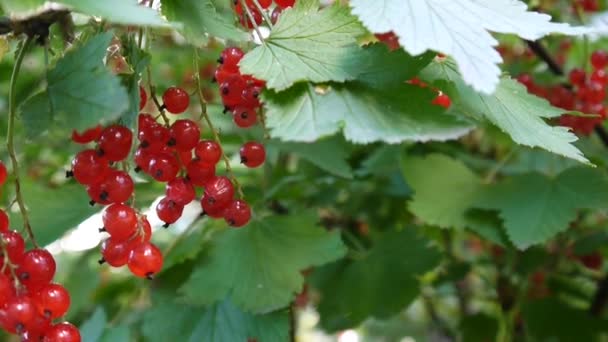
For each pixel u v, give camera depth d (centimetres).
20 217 41
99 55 28
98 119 27
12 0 28
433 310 66
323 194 50
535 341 50
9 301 29
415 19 28
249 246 40
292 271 39
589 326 49
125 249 31
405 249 45
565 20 49
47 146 51
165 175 31
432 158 44
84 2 27
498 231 41
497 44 28
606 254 53
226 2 33
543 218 40
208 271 40
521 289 51
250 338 38
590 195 40
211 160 32
